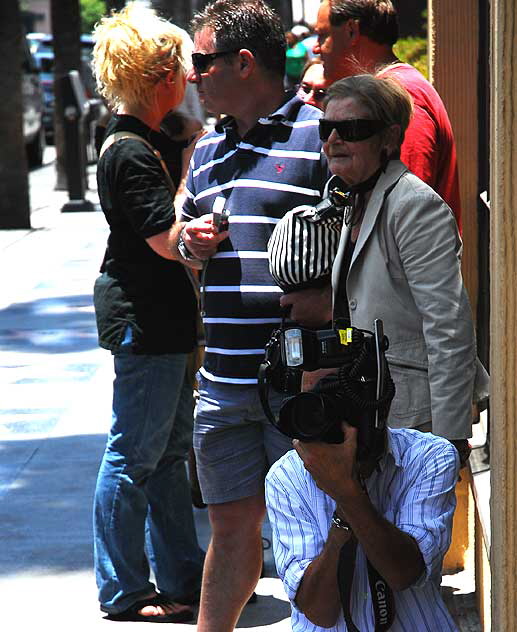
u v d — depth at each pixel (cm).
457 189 1216
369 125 943
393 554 701
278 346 738
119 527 1305
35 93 7144
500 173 726
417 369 959
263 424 1120
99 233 4406
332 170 968
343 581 708
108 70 1249
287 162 1075
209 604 1140
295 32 3756
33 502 1705
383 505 743
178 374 1287
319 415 680
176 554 1344
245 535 1138
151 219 1215
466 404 937
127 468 1293
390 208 949
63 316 2977
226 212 1069
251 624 1302
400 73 1173
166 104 1271
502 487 749
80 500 1709
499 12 716
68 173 5059
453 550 1336
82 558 1499
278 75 1096
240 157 1092
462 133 1455
